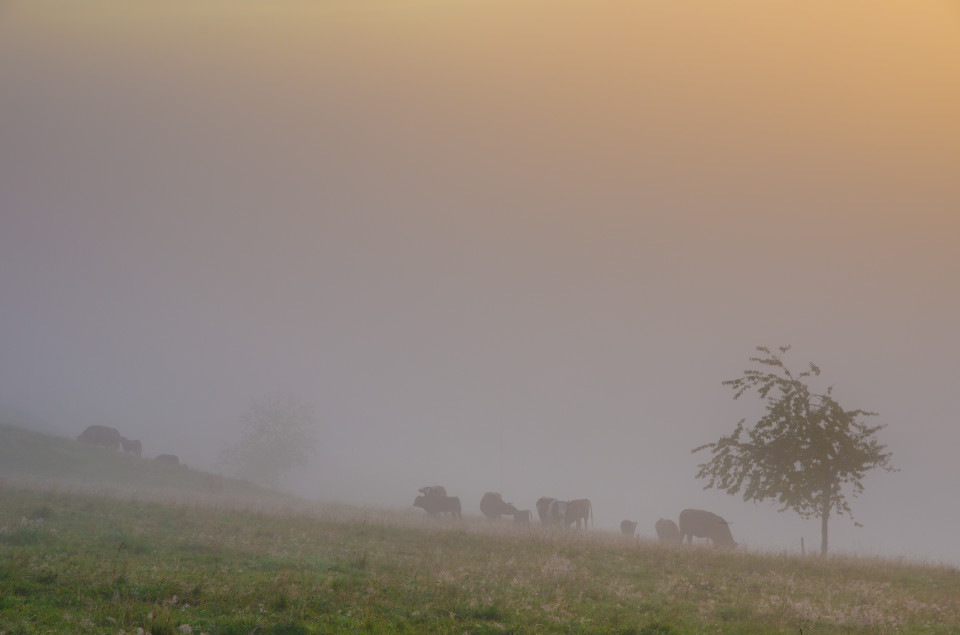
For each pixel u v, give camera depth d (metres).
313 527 36.59
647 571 28.80
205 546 27.14
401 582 21.20
